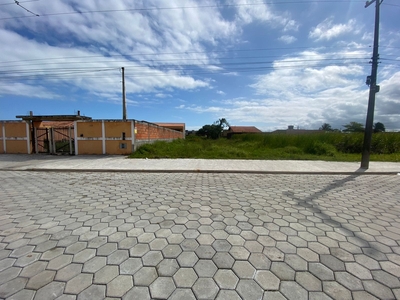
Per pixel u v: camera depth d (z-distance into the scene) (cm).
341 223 306
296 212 349
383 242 252
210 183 569
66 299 161
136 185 541
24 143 1258
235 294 168
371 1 749
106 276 188
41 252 225
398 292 171
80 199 416
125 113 1753
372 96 769
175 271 195
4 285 176
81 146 1220
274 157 1090
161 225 294
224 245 242
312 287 176
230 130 4988
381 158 1066
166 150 1319
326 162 949
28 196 436
